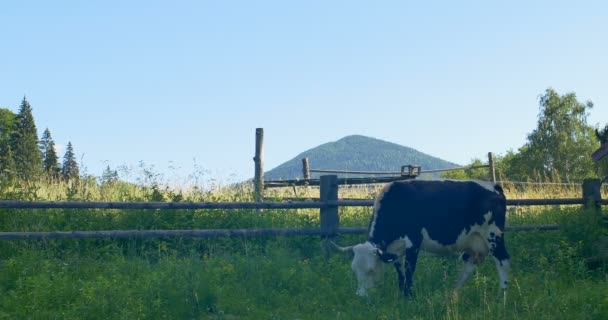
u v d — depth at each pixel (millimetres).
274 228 11727
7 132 61281
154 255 11305
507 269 9953
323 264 10883
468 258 10289
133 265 10156
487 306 8508
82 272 9883
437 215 9844
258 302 9211
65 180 15133
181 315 8469
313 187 19812
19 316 7934
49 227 11883
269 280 9883
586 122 62938
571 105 62594
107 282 8766
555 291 9289
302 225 12586
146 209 12016
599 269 11180
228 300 8844
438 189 10000
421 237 9852
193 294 8883
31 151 49562
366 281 9336
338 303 9250
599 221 12695
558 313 8227
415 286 9789
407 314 8531
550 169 58969
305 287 9758
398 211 9859
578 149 60188
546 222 13711
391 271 10398
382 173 23578
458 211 9891
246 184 14906
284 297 9312
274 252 10781
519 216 14047
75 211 12273
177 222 12250
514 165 60219
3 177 13773
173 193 13492
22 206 10680
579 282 10180
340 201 11672
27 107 60625
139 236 11055
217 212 12664
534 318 8086
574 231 12266
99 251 11195
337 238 11758
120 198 13406
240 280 9898
